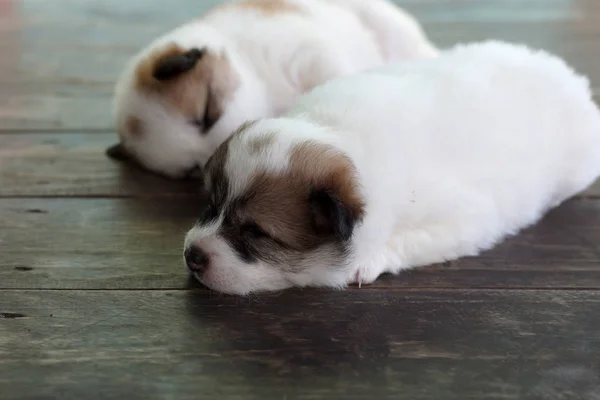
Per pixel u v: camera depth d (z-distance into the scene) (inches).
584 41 46.4
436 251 30.0
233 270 29.0
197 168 34.4
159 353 27.8
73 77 40.8
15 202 32.6
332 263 29.2
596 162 32.0
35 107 38.2
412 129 29.9
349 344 28.0
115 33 50.1
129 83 34.7
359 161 29.2
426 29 49.9
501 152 30.5
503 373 27.5
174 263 30.3
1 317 28.6
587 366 27.7
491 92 30.9
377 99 30.1
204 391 27.1
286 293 29.3
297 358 27.8
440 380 27.4
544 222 32.0
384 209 29.3
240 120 34.7
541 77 31.5
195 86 34.2
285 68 35.5
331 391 27.1
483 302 29.1
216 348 28.0
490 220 30.4
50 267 30.1
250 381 27.3
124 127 34.6
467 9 55.9
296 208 28.7
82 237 31.2
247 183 28.7
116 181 33.9
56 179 33.8
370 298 29.2
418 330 28.4
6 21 52.7
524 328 28.5
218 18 36.4
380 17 37.7
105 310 28.9
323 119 29.9
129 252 30.7
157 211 32.5
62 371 27.4
